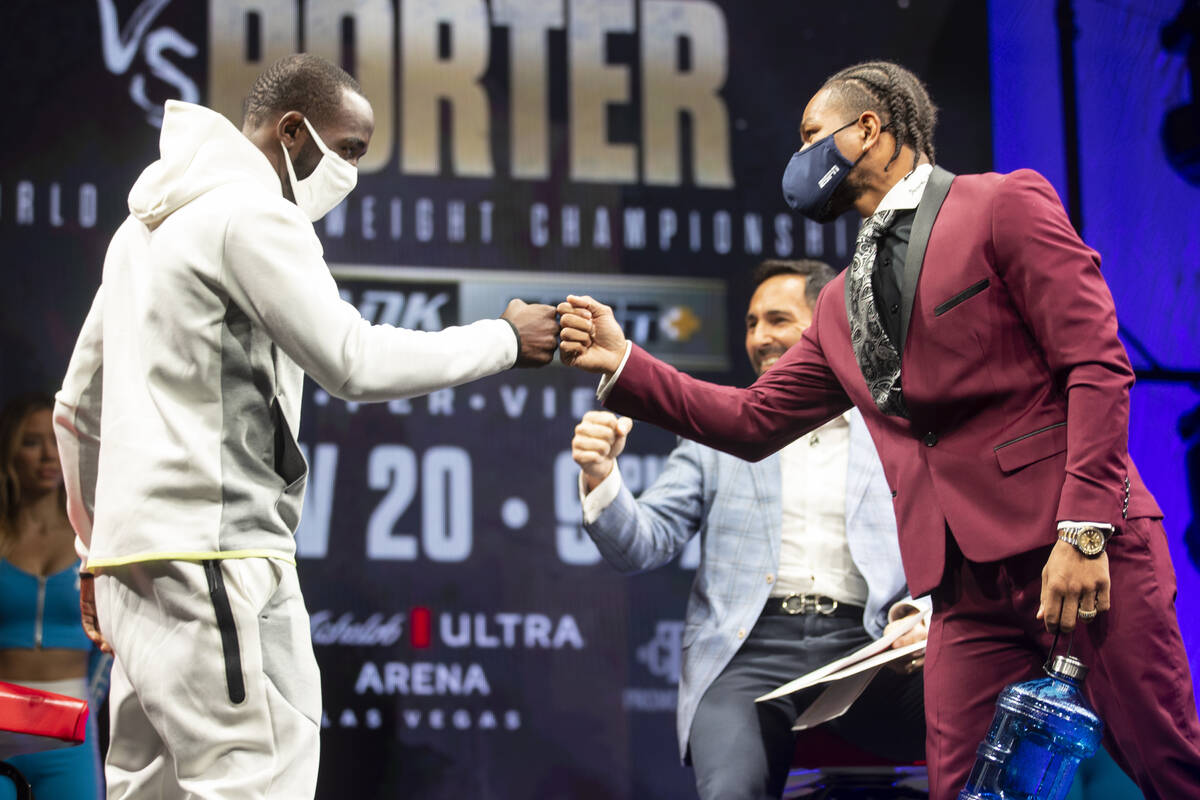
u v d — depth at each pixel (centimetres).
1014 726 192
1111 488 181
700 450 311
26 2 451
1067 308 188
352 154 199
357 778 430
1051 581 181
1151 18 490
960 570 201
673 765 445
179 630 169
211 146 183
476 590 448
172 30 460
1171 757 185
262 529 176
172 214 180
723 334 477
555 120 479
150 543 168
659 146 483
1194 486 464
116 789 177
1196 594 456
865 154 216
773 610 288
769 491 297
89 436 192
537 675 445
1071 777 196
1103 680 188
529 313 205
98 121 451
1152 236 480
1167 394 470
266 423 180
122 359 177
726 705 277
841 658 282
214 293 174
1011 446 194
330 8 471
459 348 189
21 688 209
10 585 336
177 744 168
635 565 294
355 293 460
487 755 438
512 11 482
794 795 288
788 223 486
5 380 433
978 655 200
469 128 474
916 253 204
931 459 203
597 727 445
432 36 476
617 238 477
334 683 434
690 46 489
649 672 450
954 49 491
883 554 287
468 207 470
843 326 222
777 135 489
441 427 455
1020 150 485
